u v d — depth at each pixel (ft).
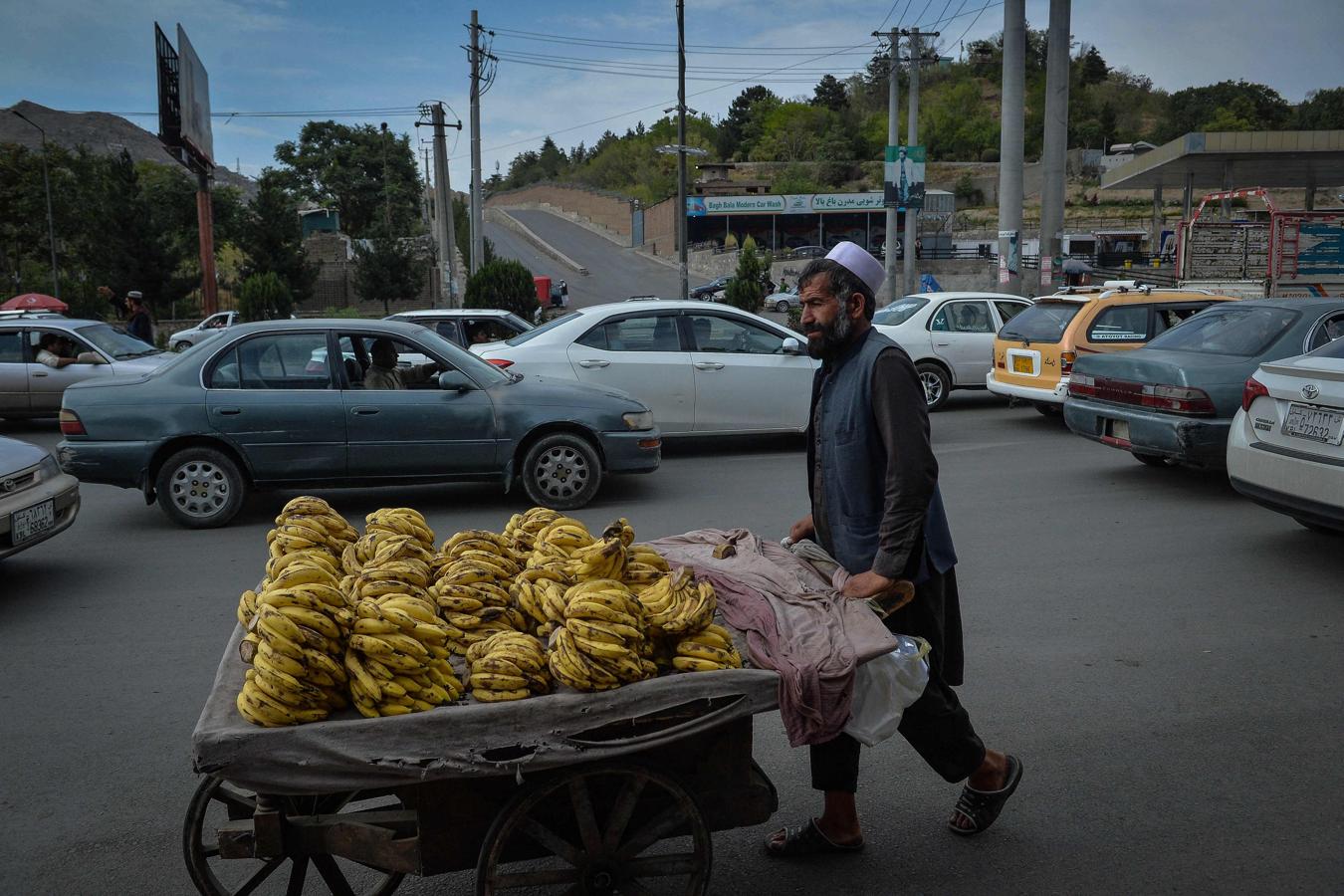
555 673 7.87
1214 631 16.38
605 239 282.36
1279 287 51.67
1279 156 85.61
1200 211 58.44
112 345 44.42
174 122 106.93
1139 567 19.92
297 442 24.31
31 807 11.34
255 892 9.83
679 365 32.01
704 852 8.46
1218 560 20.30
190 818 8.79
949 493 26.84
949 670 10.38
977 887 9.72
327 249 166.50
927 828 10.84
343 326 25.25
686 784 8.34
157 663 15.66
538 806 8.39
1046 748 12.52
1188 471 29.19
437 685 7.75
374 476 24.89
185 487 24.23
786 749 12.80
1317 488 18.25
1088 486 27.40
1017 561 20.44
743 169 319.68
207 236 116.47
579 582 8.96
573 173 479.00
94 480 24.07
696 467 31.60
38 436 41.86
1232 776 11.75
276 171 243.19
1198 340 26.99
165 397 23.99
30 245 159.12
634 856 8.43
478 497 27.84
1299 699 13.78
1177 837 10.49
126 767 12.30
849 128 356.38
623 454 26.14
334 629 7.50
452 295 99.76
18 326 43.11
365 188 241.96
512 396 25.53
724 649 8.56
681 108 100.01
